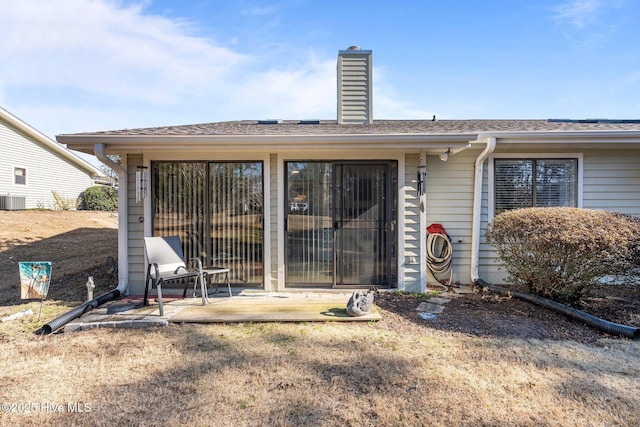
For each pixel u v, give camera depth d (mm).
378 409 2379
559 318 4086
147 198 5395
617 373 2848
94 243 10430
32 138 16109
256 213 5504
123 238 5332
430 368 2932
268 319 4078
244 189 5504
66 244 10070
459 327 3883
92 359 3133
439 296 5176
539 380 2740
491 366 2963
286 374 2850
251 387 2666
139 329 3867
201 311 4344
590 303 4652
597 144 5391
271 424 2242
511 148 5926
